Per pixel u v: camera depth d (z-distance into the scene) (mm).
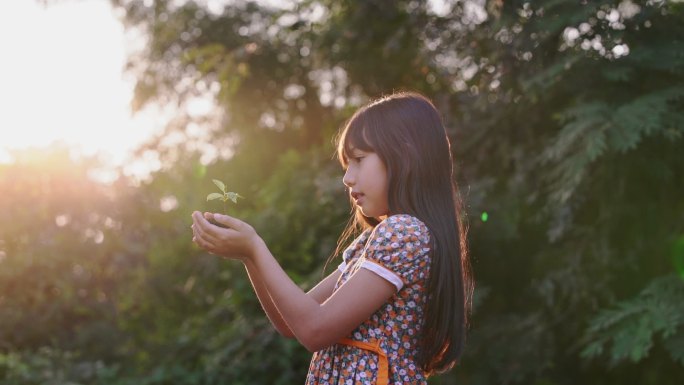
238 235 1686
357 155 1810
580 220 4688
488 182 4820
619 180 4406
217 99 6594
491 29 4520
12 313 6422
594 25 4207
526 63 4508
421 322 1728
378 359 1679
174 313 6125
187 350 5516
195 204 6273
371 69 5848
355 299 1647
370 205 1802
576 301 4617
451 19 4984
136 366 5789
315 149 6066
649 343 3832
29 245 6496
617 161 4289
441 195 1803
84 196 6641
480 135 4969
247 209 6215
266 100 6629
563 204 4441
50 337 6430
